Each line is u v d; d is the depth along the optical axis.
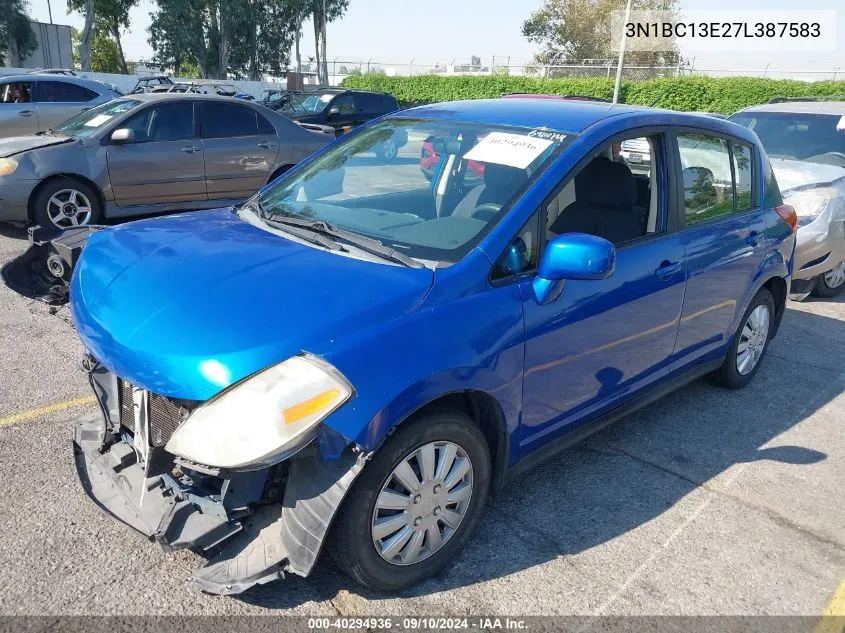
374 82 38.28
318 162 3.80
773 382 4.95
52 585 2.58
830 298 7.36
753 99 25.53
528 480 3.51
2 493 3.10
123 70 53.88
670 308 3.60
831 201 6.66
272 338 2.27
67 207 7.62
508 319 2.71
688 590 2.79
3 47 40.22
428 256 2.76
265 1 49.78
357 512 2.38
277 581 2.66
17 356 4.59
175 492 2.44
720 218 4.04
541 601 2.67
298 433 2.15
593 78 30.73
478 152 3.24
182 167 8.24
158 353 2.28
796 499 3.48
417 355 2.41
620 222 3.39
